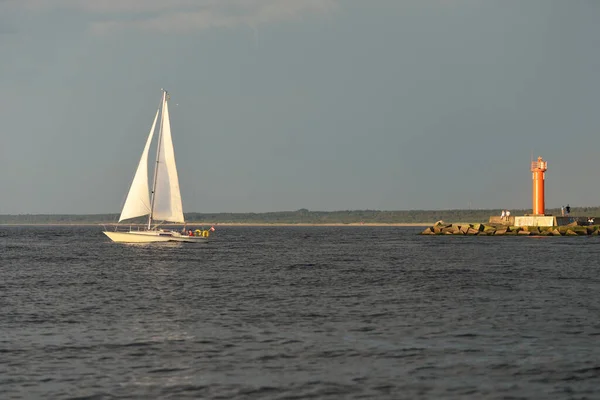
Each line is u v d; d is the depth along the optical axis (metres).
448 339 107.75
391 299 152.50
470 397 78.88
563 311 133.75
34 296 159.88
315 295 160.25
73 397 79.25
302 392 80.81
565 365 91.62
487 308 138.12
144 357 96.62
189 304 146.00
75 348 101.94
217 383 84.31
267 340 107.44
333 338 108.81
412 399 78.31
